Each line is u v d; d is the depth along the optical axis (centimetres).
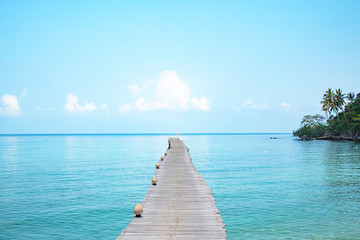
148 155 7700
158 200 1959
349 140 12031
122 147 11944
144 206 1817
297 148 9688
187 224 1496
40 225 1931
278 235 1755
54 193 2847
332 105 12644
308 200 2520
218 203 2433
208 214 1656
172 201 1934
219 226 1467
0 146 12756
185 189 2292
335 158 6162
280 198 2592
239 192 2836
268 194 2747
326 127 14375
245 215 2111
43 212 2203
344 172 4144
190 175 2938
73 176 3947
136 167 4988
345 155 6775
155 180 2456
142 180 3616
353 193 2778
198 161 5903
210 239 1311
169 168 3422
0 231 1828
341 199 2550
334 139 13450
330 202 2453
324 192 2825
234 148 10525
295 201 2488
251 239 1702
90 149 10488
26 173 4250
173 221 1541
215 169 4606
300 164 5188
